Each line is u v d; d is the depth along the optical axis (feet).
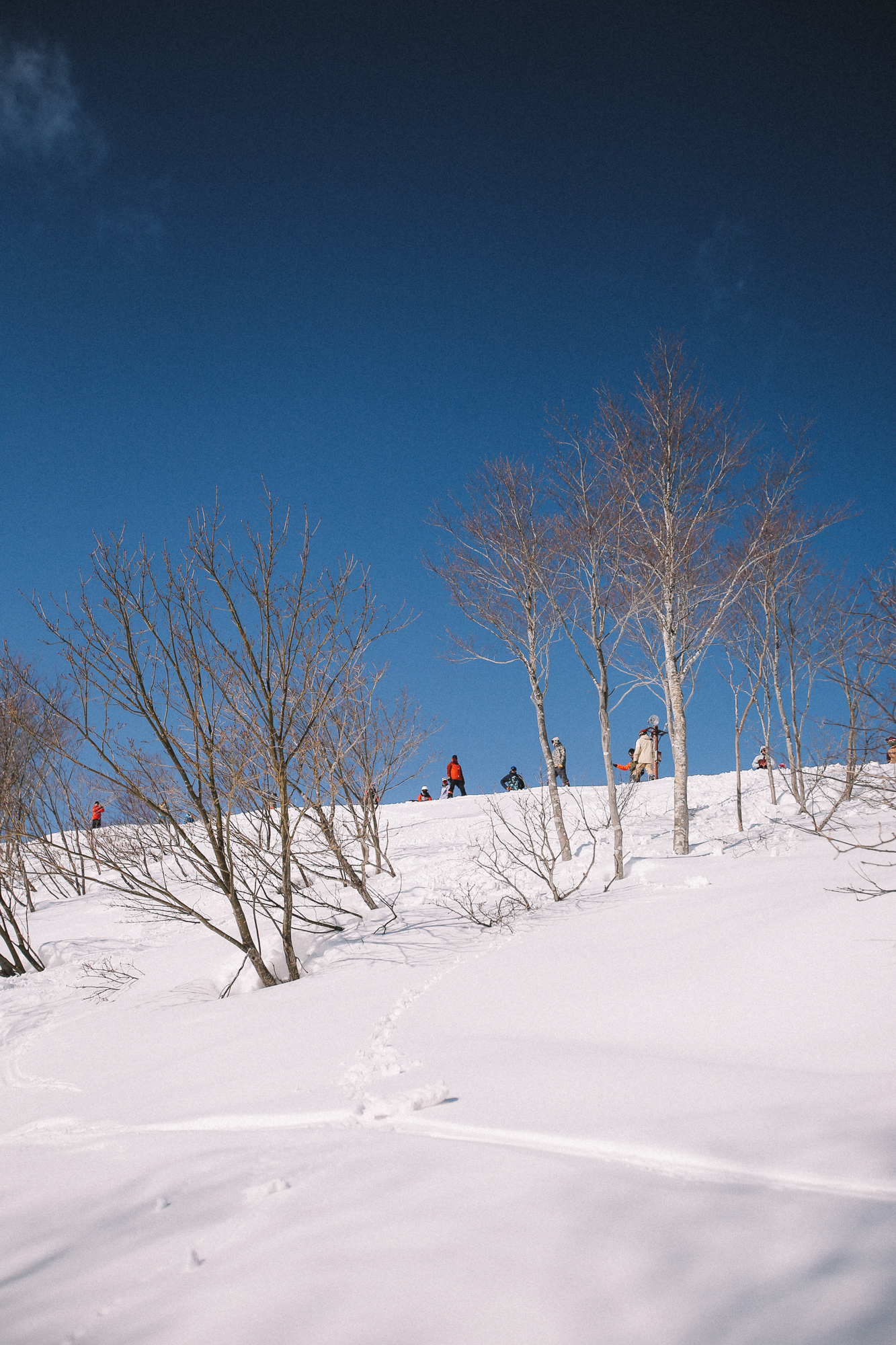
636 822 49.14
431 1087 14.78
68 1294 8.90
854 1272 7.76
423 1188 10.52
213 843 26.78
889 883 20.49
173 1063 20.01
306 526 27.35
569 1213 9.38
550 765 39.09
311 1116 14.65
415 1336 7.25
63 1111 18.37
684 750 36.94
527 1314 7.47
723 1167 10.76
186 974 29.66
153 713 25.54
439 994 21.07
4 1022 29.04
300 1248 9.12
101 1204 11.84
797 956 17.94
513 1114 13.28
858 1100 12.28
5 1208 12.50
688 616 41.09
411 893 35.60
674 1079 13.96
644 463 38.32
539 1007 18.79
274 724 26.89
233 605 25.99
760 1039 15.26
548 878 30.40
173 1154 13.75
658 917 22.79
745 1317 7.20
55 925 44.86
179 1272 9.00
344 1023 20.24
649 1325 7.18
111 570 25.40
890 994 15.52
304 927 31.55
